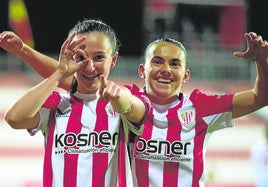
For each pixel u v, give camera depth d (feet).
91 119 26.76
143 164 26.96
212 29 101.81
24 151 80.48
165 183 26.91
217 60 101.45
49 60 29.81
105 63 26.73
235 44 101.91
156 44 27.48
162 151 26.99
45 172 26.61
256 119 91.35
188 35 101.09
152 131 27.04
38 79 98.63
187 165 27.07
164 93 27.09
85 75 26.66
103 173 26.37
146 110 26.45
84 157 26.37
